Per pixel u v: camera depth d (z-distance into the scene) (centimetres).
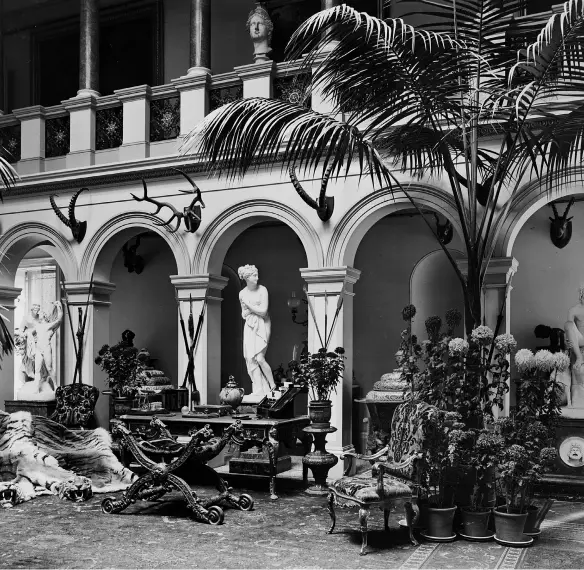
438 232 1202
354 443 1210
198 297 1130
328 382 897
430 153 780
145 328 1506
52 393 1301
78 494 873
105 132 1255
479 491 701
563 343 1059
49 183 1255
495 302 916
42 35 1603
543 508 694
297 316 1355
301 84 1091
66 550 658
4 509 826
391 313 1259
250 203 1093
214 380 1143
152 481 800
